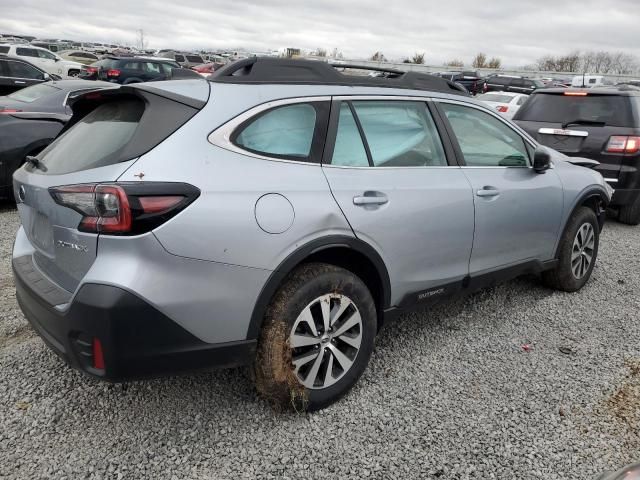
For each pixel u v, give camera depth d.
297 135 2.76
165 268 2.24
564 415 2.87
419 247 3.12
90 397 2.92
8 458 2.45
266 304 2.54
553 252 4.33
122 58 21.58
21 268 2.84
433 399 2.99
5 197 6.69
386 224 2.91
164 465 2.44
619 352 3.59
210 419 2.76
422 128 3.36
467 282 3.53
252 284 2.46
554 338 3.77
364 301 2.89
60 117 6.93
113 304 2.16
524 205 3.83
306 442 2.61
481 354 3.51
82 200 2.28
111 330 2.18
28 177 2.80
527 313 4.19
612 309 4.31
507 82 29.95
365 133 3.03
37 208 2.66
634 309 4.32
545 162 3.92
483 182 3.54
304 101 2.82
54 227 2.49
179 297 2.28
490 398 3.01
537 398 3.03
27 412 2.78
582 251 4.59
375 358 3.41
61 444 2.56
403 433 2.70
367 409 2.88
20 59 15.04
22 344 3.47
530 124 7.54
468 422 2.79
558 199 4.16
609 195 4.80
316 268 2.72
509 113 17.48
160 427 2.69
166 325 2.28
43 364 3.23
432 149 3.38
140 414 2.79
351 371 2.92
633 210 7.19
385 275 2.99
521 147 4.08
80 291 2.23
